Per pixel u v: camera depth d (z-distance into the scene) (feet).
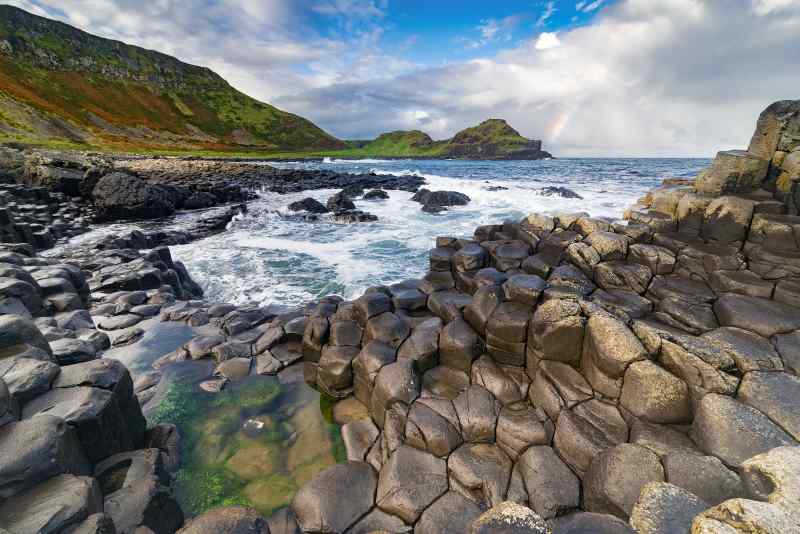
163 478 19.27
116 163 162.91
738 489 14.28
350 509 18.04
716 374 19.25
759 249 29.81
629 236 35.83
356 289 47.70
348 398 27.45
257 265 58.08
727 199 31.83
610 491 16.14
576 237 36.37
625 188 120.57
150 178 128.36
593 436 19.33
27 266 39.81
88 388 18.53
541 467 18.95
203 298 47.83
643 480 15.96
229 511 13.97
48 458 14.16
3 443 14.01
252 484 20.52
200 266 57.93
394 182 164.35
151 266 47.19
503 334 25.79
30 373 18.11
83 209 90.17
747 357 20.36
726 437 16.67
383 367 25.77
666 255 32.19
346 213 92.48
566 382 22.49
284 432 24.54
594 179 161.27
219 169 184.24
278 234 79.30
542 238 39.32
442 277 39.60
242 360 31.73
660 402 19.17
